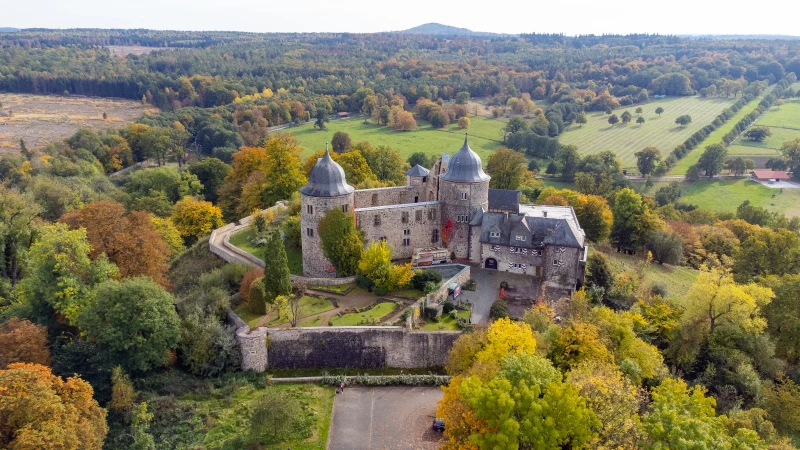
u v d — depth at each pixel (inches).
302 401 2536.9
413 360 2822.3
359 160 5231.3
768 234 3981.3
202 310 2859.3
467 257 3715.6
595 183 5920.3
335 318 2918.3
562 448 1893.5
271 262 2940.5
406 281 3159.5
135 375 2598.4
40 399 1926.7
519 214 3597.4
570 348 2400.3
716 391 2628.0
